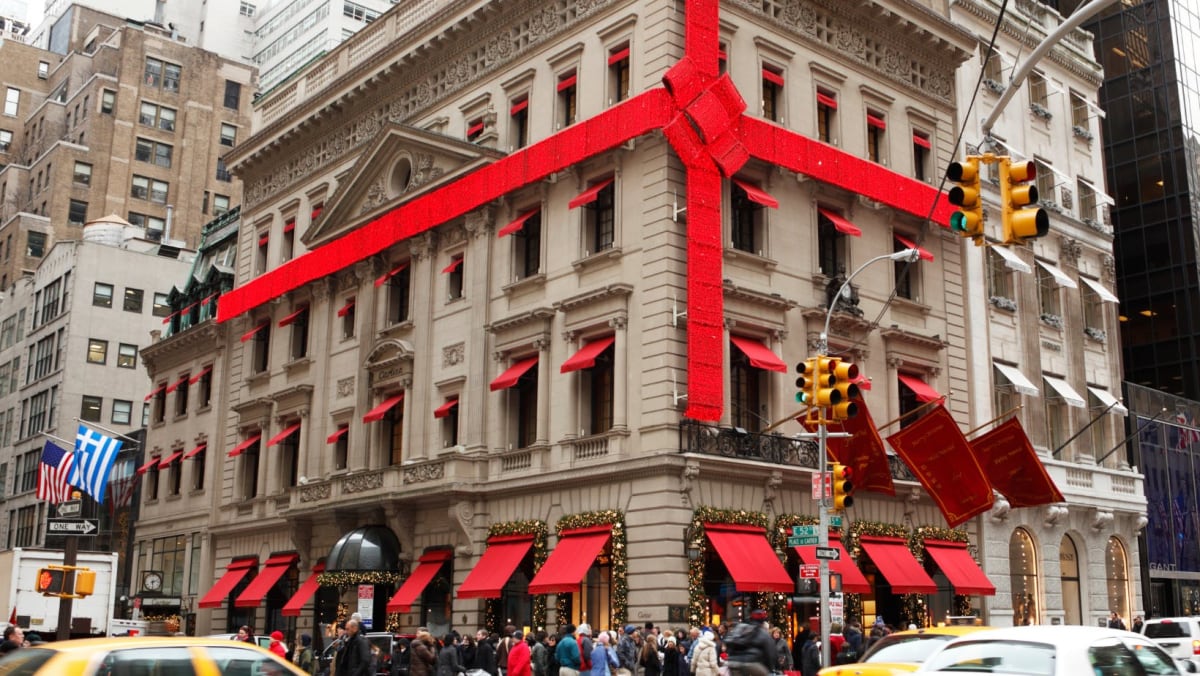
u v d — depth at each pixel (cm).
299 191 4972
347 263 4384
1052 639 1282
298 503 4291
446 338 3900
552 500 3400
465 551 3559
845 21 3938
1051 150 4788
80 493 6475
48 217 9594
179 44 10481
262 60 12612
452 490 3544
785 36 3712
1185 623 3141
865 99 3938
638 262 3319
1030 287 4459
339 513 4031
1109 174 6600
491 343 3725
